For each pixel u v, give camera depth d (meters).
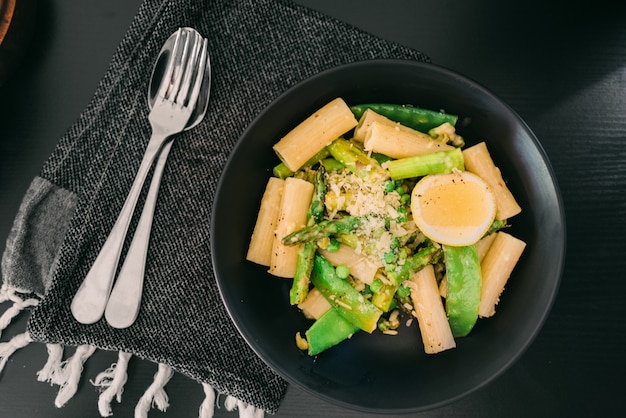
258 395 0.44
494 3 0.47
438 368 0.42
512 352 0.40
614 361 0.45
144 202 0.45
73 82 0.48
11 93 0.47
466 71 0.47
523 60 0.47
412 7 0.47
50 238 0.46
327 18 0.46
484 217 0.40
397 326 0.43
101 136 0.46
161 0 0.46
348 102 0.43
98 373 0.46
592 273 0.46
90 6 0.48
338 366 0.42
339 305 0.41
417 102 0.42
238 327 0.40
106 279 0.44
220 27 0.46
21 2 0.45
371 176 0.40
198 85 0.44
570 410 0.45
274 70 0.46
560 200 0.39
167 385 0.46
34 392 0.46
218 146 0.45
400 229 0.40
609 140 0.46
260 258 0.42
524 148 0.40
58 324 0.44
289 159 0.41
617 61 0.47
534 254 0.41
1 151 0.47
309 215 0.41
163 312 0.45
